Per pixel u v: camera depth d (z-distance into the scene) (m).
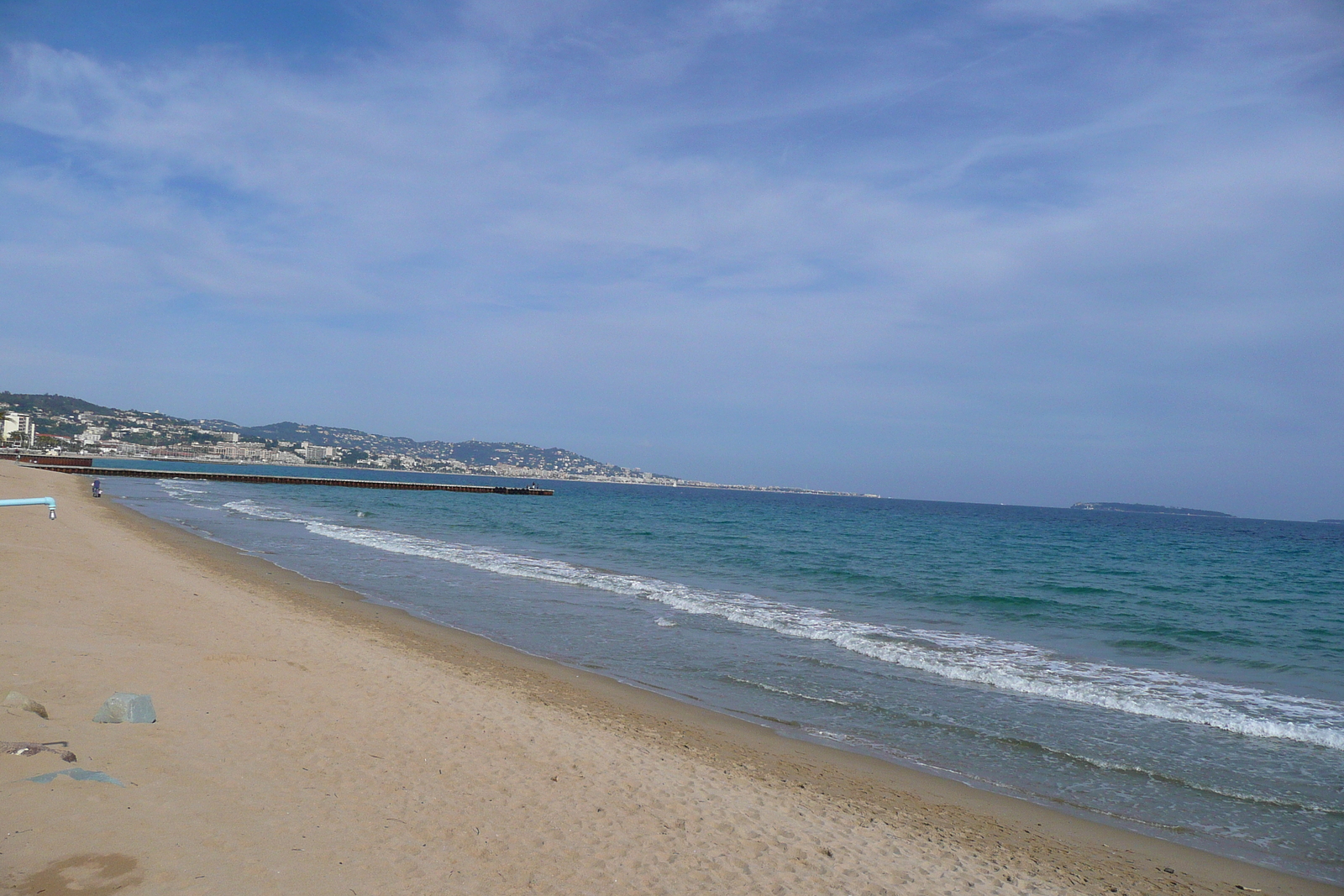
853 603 20.33
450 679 9.90
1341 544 73.44
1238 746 9.54
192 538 26.39
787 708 10.48
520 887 4.56
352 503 62.88
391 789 5.75
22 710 5.71
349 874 4.31
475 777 6.33
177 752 5.62
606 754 7.58
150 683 7.24
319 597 16.44
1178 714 10.74
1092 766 8.74
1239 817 7.52
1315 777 8.57
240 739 6.19
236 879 4.02
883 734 9.58
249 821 4.74
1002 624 18.20
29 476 53.56
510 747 7.31
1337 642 17.47
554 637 14.24
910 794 7.66
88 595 11.36
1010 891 5.70
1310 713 11.19
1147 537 69.88
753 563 29.47
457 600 17.50
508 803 5.89
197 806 4.79
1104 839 6.94
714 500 142.12
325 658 9.81
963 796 7.76
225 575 17.70
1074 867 6.28
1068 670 13.37
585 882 4.79
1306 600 25.73
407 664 10.34
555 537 38.12
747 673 12.22
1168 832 7.16
